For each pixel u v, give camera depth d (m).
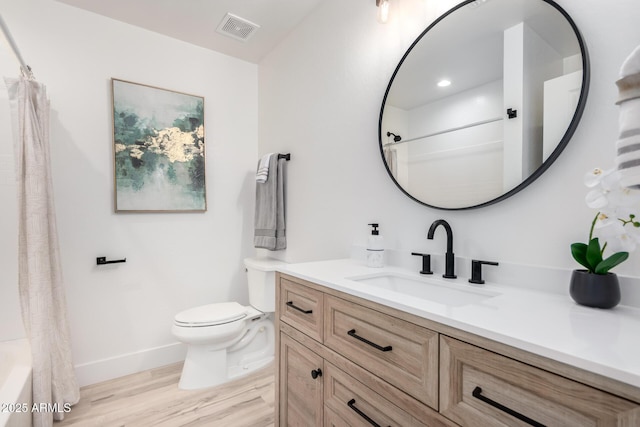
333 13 1.84
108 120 2.04
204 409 1.68
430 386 0.70
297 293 1.22
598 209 0.78
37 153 1.56
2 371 1.49
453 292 1.04
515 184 1.00
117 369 2.04
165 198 2.23
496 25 1.08
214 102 2.48
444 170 1.22
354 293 0.92
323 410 1.05
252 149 2.67
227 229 2.53
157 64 2.22
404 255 1.37
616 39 0.81
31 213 1.51
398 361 0.78
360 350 0.90
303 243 2.08
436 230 1.26
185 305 2.33
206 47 2.43
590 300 0.74
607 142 0.82
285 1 1.92
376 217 1.54
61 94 1.90
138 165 2.13
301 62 2.12
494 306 0.76
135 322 2.13
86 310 1.96
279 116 2.38
